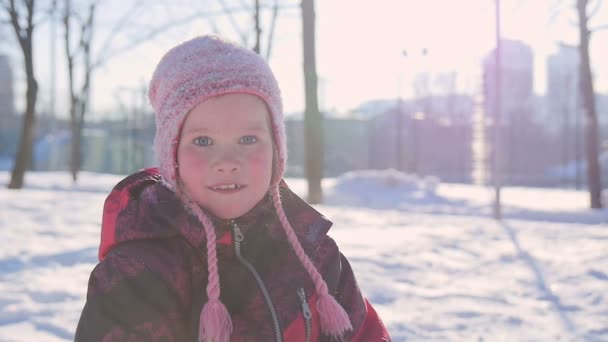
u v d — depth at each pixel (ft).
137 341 3.83
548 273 13.80
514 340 8.76
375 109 195.11
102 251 4.17
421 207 44.32
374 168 163.53
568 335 9.03
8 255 14.78
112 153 148.15
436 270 14.08
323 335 4.61
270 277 4.39
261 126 4.12
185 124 4.03
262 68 4.17
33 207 28.40
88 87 65.36
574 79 134.21
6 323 9.23
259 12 40.68
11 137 159.22
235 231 4.30
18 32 46.91
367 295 11.41
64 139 139.33
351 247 17.39
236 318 4.19
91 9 61.57
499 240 19.45
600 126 164.66
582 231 22.18
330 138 165.68
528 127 165.17
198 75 3.99
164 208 4.16
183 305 4.06
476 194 59.98
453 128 155.33
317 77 38.29
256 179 4.07
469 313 10.24
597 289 12.02
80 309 10.09
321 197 38.65
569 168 154.10
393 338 8.75
